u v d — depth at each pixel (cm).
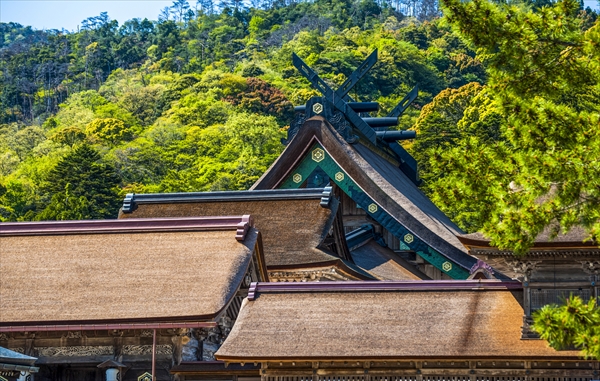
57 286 3044
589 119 2294
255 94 17088
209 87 17750
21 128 18138
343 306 2812
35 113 19912
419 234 4169
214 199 4022
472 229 6372
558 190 2269
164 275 3047
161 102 18112
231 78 17588
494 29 2308
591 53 2286
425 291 2839
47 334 3006
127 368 2972
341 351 2641
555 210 2288
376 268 4219
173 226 3275
